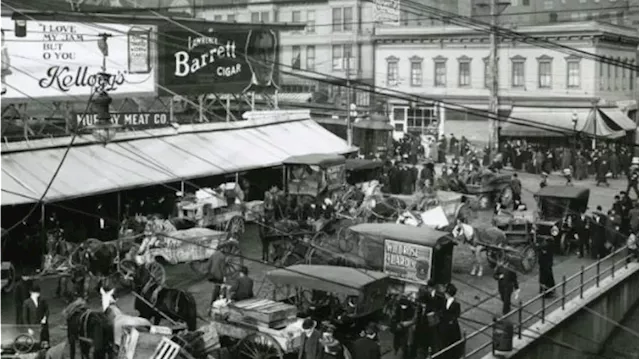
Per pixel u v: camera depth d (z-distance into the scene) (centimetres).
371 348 1948
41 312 2109
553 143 5447
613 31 5603
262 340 1959
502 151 5341
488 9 5731
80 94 3753
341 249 2941
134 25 3966
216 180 3988
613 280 3092
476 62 5628
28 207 3120
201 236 2962
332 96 5797
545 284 2880
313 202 3397
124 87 3934
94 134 3194
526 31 5544
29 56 3628
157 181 3362
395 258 2567
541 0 5922
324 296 2269
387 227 2653
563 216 3403
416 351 2227
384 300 2220
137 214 3344
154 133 3878
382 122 5272
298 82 5875
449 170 4912
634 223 3488
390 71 5875
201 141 3978
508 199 3947
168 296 2242
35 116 3750
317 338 1889
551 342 2533
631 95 5822
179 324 2111
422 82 5791
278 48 4559
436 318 2211
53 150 3372
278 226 3108
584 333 2769
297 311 2155
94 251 2752
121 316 1992
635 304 3225
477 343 2473
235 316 2020
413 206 3678
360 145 5256
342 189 3647
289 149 4153
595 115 5219
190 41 4184
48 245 2834
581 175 5078
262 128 4359
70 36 3731
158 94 4069
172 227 2994
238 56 4400
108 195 3447
